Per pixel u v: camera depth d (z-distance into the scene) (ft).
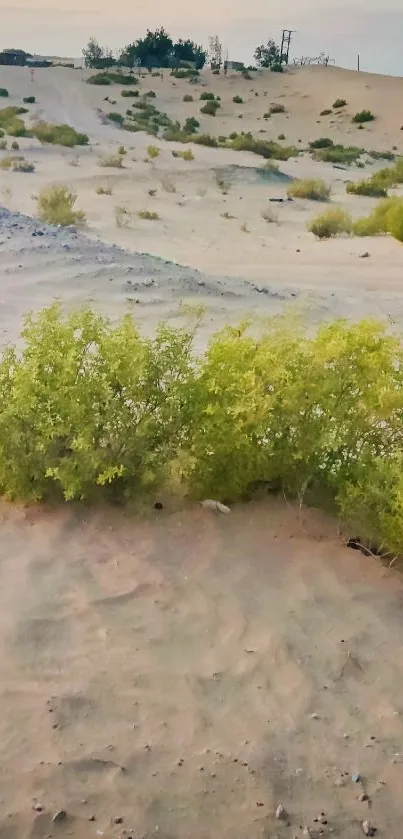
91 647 12.46
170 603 13.66
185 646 12.63
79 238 49.62
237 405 15.78
